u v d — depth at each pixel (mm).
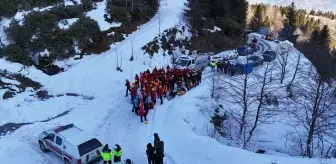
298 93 26812
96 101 23984
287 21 80688
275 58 36719
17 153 16719
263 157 15047
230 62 32562
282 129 24391
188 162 16047
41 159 16219
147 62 31938
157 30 37406
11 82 24156
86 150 14906
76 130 16266
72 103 23359
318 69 25969
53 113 21719
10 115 20781
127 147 17516
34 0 33094
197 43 40844
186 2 47562
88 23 32688
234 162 15125
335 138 22172
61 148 15594
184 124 19594
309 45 53969
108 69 29062
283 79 30031
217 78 28047
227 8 48531
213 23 44906
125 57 31656
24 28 28969
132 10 38406
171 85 26109
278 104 25812
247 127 23438
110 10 35844
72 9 34062
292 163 14484
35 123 20250
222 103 25500
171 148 17469
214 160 15695
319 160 14883
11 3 31391
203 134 20156
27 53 27953
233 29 47031
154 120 21141
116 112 22219
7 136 18484
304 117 24641
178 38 38750
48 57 28719
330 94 22438
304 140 22672
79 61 30109
